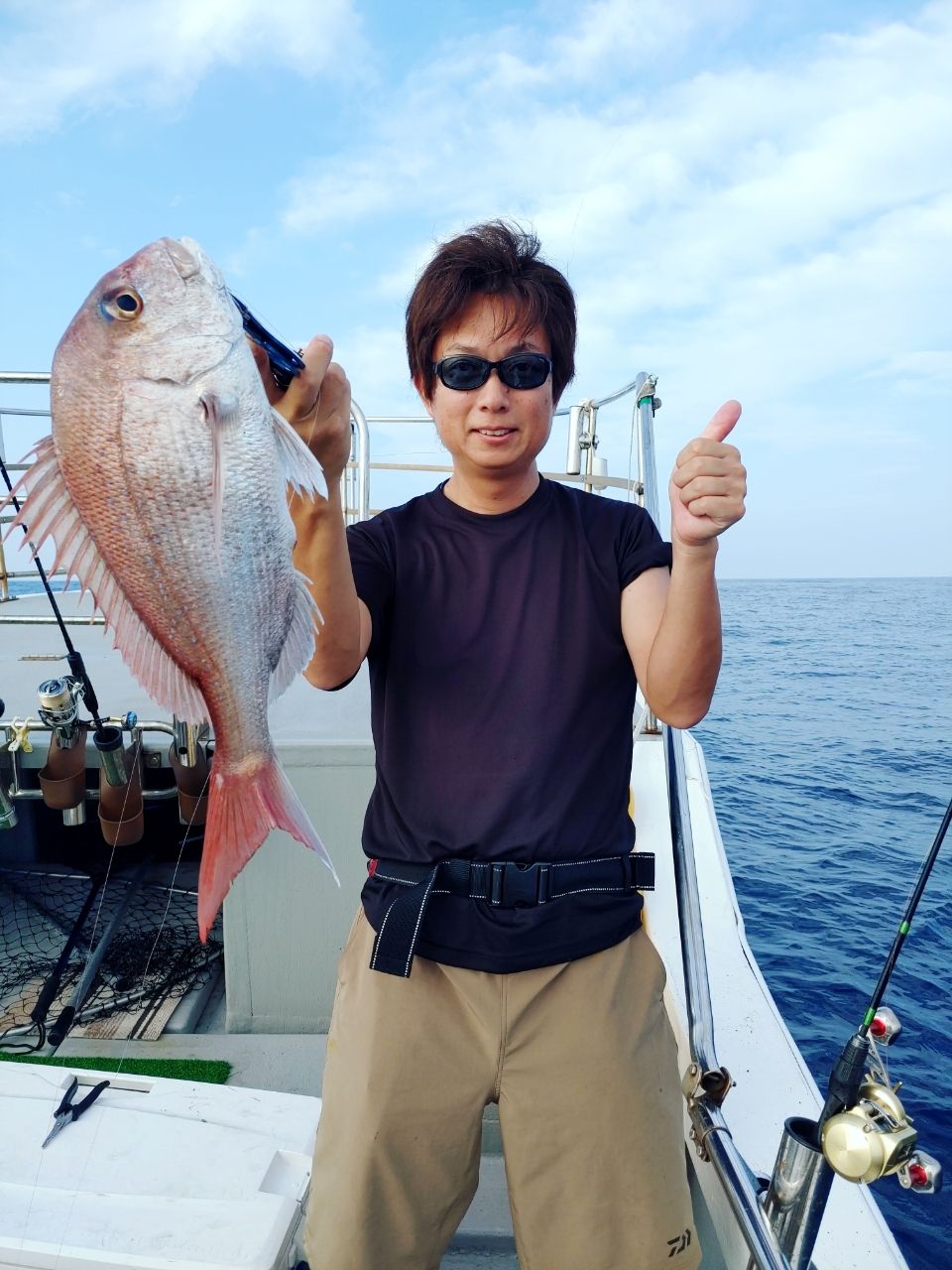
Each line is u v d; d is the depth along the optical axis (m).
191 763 3.17
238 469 1.30
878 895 8.57
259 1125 2.02
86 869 4.00
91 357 1.25
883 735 19.27
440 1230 1.58
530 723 1.60
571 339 1.69
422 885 1.57
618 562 1.69
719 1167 1.63
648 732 3.29
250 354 1.30
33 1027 2.96
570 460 4.67
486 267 1.57
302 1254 1.85
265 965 3.00
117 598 1.30
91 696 3.14
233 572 1.32
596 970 1.57
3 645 5.25
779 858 9.91
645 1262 1.49
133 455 1.27
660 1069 1.58
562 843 1.57
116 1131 1.97
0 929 3.57
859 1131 1.29
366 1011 1.59
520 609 1.65
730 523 1.32
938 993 6.35
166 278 1.27
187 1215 1.69
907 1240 3.95
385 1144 1.52
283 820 1.35
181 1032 3.02
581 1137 1.51
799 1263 1.41
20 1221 1.67
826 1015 6.11
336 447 1.40
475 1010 1.55
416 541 1.72
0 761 3.39
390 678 1.68
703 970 1.86
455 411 1.61
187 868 4.04
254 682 1.36
